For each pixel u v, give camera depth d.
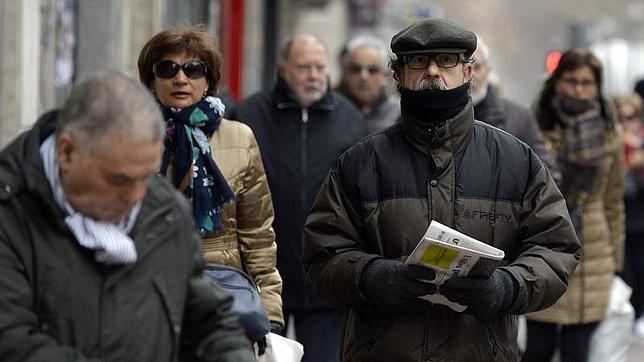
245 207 14.80
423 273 12.55
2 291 9.47
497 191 13.55
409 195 13.50
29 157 9.55
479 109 20.50
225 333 10.19
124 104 9.23
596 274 20.72
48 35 25.62
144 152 9.23
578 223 20.73
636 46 81.25
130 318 9.61
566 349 21.05
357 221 13.72
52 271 9.52
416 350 13.34
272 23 63.31
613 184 21.36
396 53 13.50
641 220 31.58
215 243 14.62
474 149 13.61
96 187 9.30
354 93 26.61
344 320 19.77
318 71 20.62
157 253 9.77
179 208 9.96
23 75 23.03
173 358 9.80
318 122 20.69
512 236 13.60
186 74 14.60
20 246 9.54
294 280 19.83
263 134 20.56
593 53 21.31
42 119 9.74
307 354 19.66
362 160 13.71
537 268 13.31
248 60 53.62
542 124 21.50
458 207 13.45
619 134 21.38
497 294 12.87
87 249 9.58
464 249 12.23
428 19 13.53
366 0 73.25
